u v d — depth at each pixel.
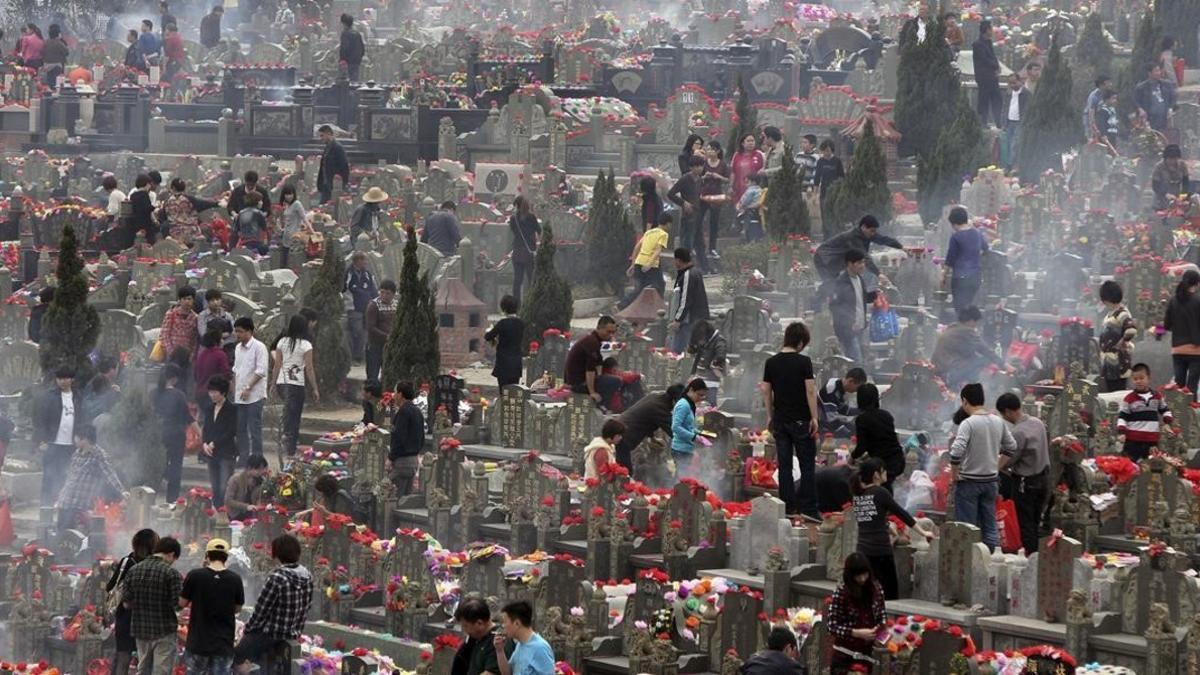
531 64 143.12
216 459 74.31
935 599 54.19
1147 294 84.31
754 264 96.38
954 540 53.72
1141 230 93.69
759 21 167.62
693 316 82.81
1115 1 147.50
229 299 89.00
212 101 146.62
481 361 92.44
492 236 103.19
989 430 57.25
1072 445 60.97
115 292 98.00
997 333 81.25
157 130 140.38
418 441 69.44
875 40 142.75
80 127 142.62
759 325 82.94
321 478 68.00
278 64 160.12
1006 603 53.09
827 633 50.50
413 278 80.75
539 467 64.69
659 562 59.44
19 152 142.25
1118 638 50.38
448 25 181.12
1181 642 49.41
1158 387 73.94
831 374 76.94
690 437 67.88
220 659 51.91
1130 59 130.62
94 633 57.97
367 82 137.50
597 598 54.09
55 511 70.69
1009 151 111.81
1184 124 120.38
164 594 53.00
